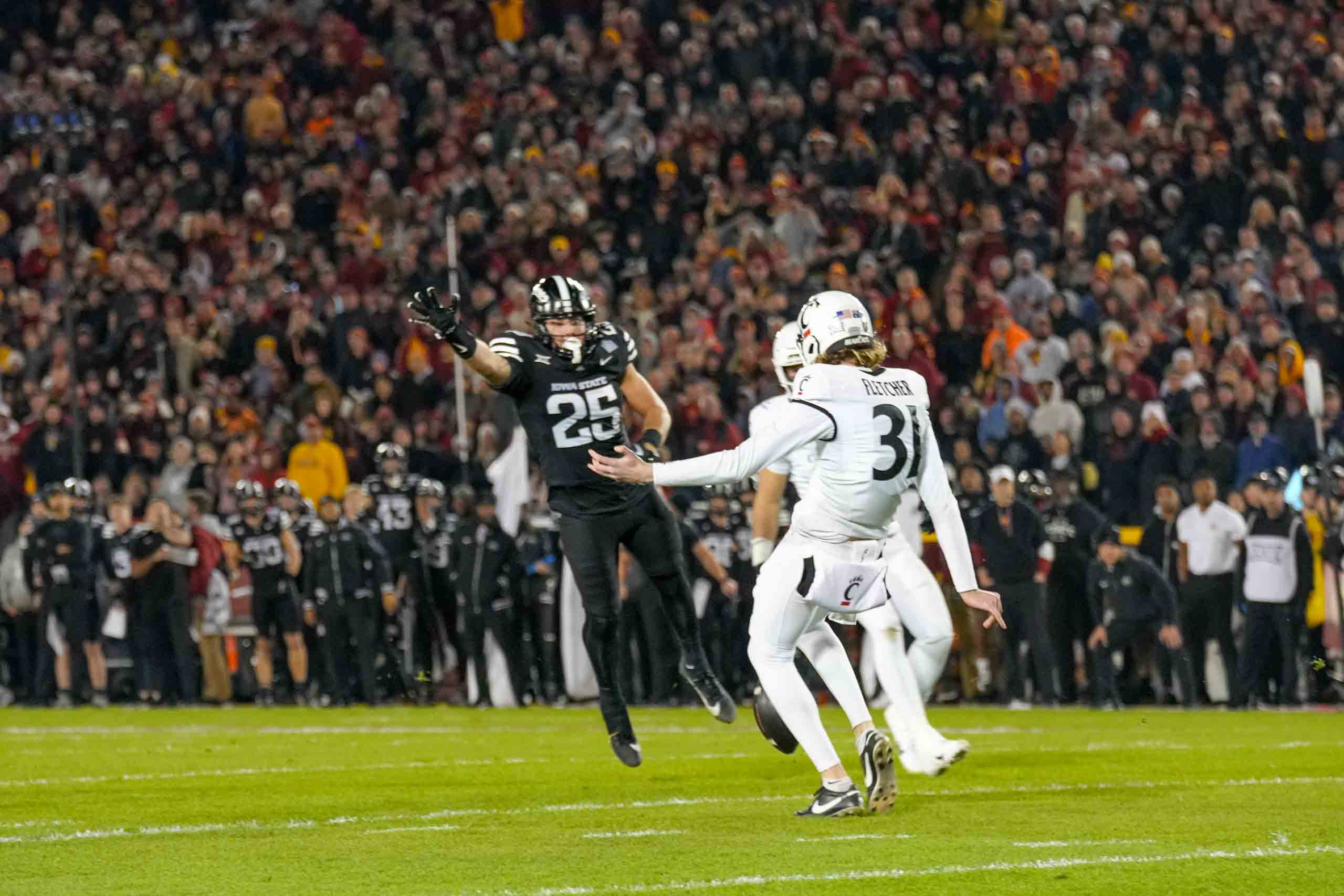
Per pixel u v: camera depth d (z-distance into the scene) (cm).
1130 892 1786
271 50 8988
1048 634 5319
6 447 6675
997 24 8294
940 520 2364
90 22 9669
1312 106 7475
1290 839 2159
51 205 8281
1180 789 2742
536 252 7394
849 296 2391
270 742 4084
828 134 7962
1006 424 5897
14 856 2142
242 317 7388
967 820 2356
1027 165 7506
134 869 2025
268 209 8206
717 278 7069
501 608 5566
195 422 6600
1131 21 8025
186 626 5809
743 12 8469
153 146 8669
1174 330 6297
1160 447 5584
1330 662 5116
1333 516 5119
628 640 5525
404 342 6912
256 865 2048
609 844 2167
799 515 2370
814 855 2048
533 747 3856
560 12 9138
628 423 6025
